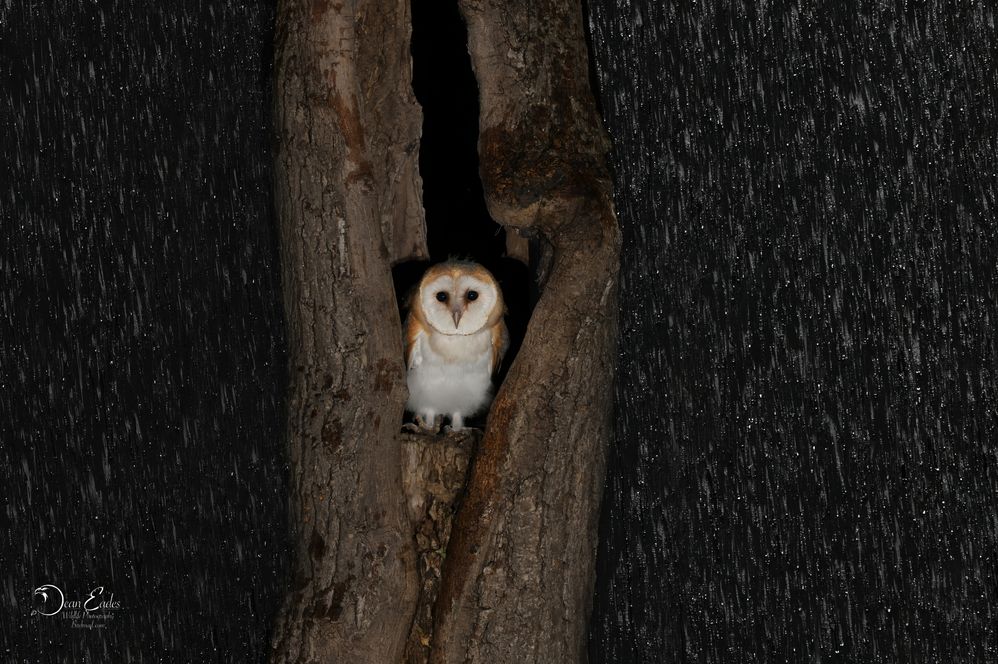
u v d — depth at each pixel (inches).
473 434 172.6
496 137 168.7
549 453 162.2
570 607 166.2
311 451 164.4
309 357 165.5
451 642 161.8
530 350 162.9
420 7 250.7
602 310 164.1
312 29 163.0
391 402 165.0
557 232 164.7
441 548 167.9
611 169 174.1
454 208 248.1
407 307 188.2
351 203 163.5
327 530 163.2
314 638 161.6
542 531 162.2
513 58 170.1
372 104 187.3
